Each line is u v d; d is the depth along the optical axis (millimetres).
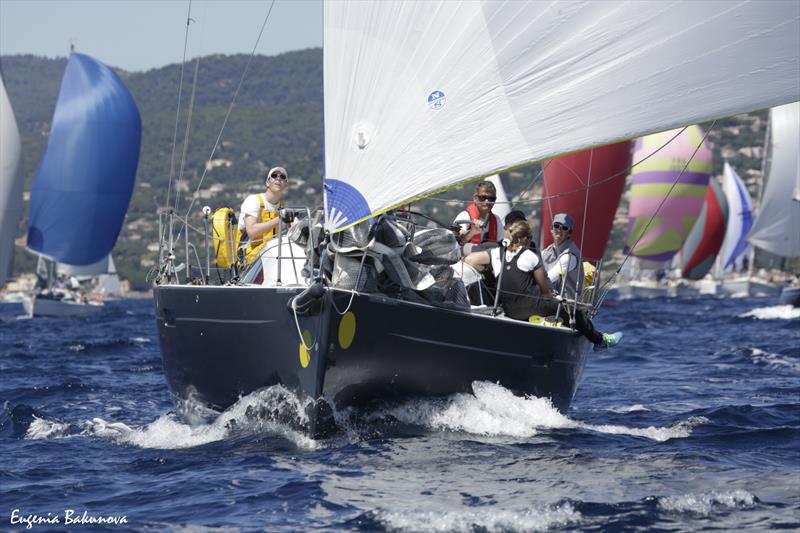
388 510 13297
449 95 17109
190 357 19516
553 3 17031
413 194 17094
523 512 13203
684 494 14242
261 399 18234
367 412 17875
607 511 13336
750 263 137875
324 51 17203
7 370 34281
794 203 94875
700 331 55250
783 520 12992
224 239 20469
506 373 19031
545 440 18109
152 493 14797
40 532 12969
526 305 19969
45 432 20422
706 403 24484
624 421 21547
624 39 17094
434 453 16766
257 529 12820
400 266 17109
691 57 17078
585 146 17250
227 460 16719
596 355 39594
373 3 16969
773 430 19516
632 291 134375
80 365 36594
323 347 16234
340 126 17219
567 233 21562
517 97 17172
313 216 18266
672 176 98188
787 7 16781
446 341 17734
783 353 38688
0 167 79750
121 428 20969
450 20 16938
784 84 16953
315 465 16031
